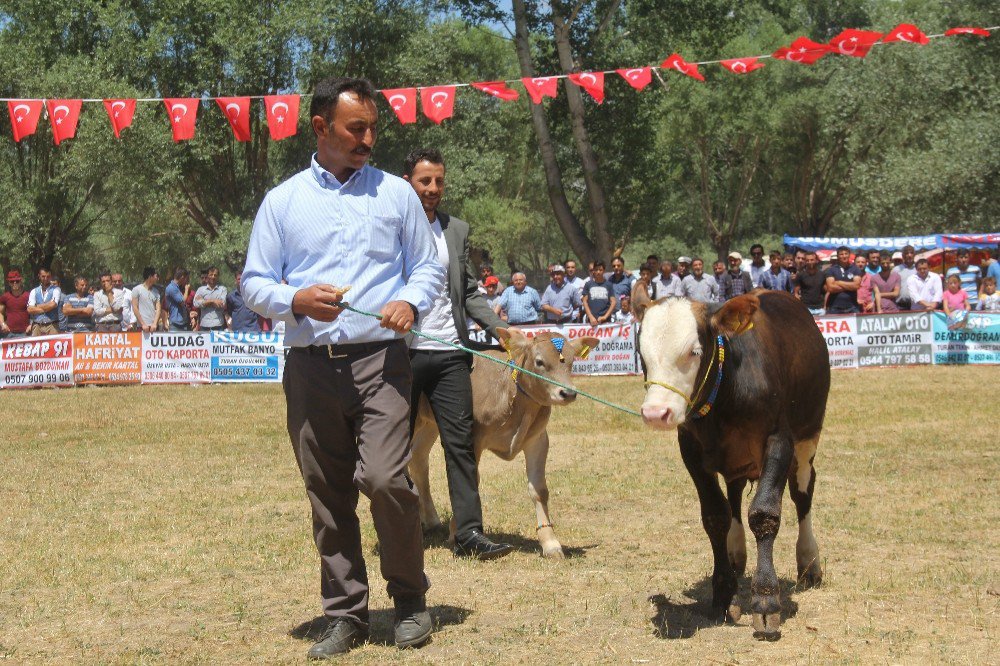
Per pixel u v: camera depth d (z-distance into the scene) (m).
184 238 38.34
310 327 4.60
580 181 45.69
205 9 29.34
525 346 6.62
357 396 4.62
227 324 20.52
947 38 34.81
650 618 5.18
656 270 18.89
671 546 6.80
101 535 7.21
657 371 4.59
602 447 11.12
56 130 11.85
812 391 5.73
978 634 4.84
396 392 4.64
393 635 4.94
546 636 4.91
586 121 31.31
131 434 12.64
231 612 5.39
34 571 6.25
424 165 6.80
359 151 4.71
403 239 4.81
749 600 5.51
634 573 6.11
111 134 28.62
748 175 49.47
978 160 32.22
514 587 5.84
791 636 4.86
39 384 19.05
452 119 32.19
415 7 31.48
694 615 5.24
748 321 4.64
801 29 51.78
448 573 6.20
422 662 4.55
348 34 30.38
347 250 4.66
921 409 13.34
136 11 30.55
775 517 4.86
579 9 28.70
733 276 19.03
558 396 6.50
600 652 4.67
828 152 46.88
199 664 4.59
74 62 29.31
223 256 31.23
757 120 43.31
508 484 9.09
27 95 29.31
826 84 44.16
